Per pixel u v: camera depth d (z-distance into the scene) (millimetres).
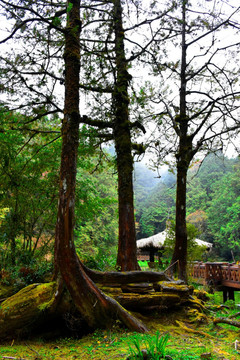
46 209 6996
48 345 3648
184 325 4570
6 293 4555
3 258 5590
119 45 7637
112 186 24141
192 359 2828
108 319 4020
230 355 3080
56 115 7270
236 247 36031
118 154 7293
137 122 7562
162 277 5461
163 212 47844
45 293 3936
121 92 7395
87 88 7242
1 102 6461
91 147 7715
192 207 44094
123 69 7652
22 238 6957
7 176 6562
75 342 3732
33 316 3777
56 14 6457
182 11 8359
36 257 6070
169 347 3324
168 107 10102
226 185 39562
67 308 3875
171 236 11109
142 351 2709
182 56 9461
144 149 8461
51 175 7250
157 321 4684
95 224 20844
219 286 12875
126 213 6879
